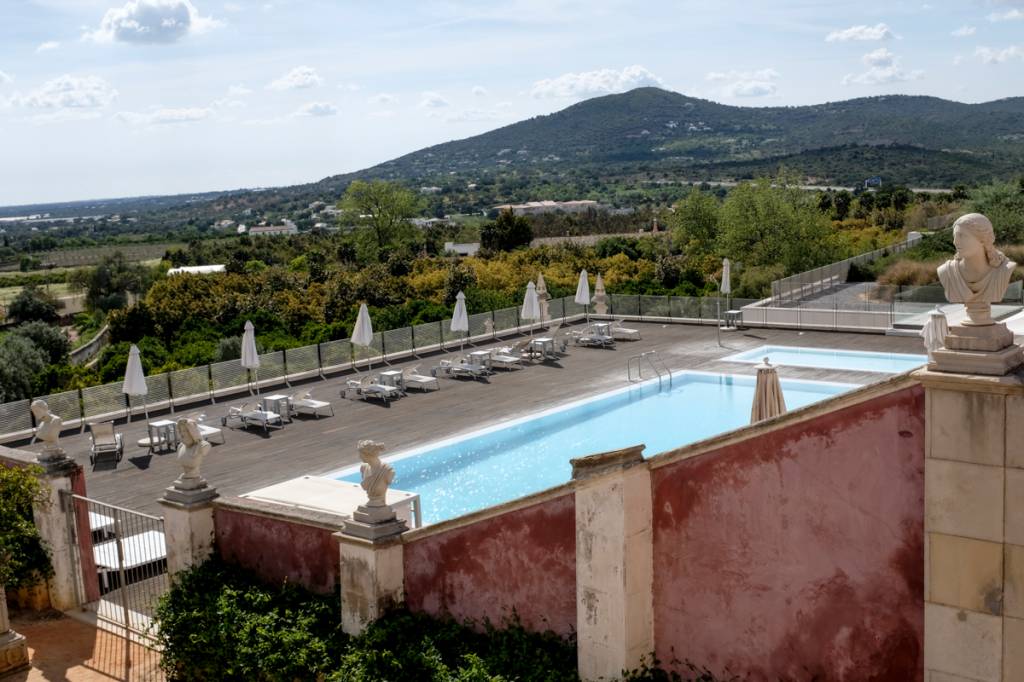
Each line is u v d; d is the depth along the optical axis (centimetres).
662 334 3056
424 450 1845
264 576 958
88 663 990
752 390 2289
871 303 2950
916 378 530
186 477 997
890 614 573
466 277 4547
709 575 654
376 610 820
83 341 5888
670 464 666
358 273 5134
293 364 2553
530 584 751
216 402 2339
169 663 927
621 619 666
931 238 4397
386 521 834
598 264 5278
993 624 517
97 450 1875
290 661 823
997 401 501
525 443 1914
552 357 2759
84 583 1137
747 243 4894
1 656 968
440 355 2812
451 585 806
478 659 733
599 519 671
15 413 2069
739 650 646
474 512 775
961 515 521
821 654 607
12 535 973
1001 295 511
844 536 588
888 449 562
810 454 596
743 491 631
